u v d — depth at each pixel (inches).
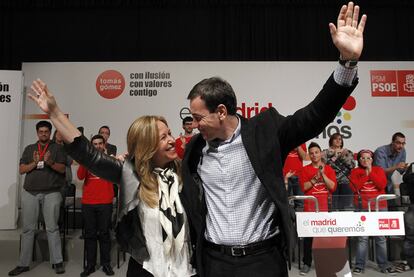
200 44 232.7
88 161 51.9
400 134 200.1
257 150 45.1
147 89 207.6
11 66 231.3
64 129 50.0
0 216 186.1
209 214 49.1
